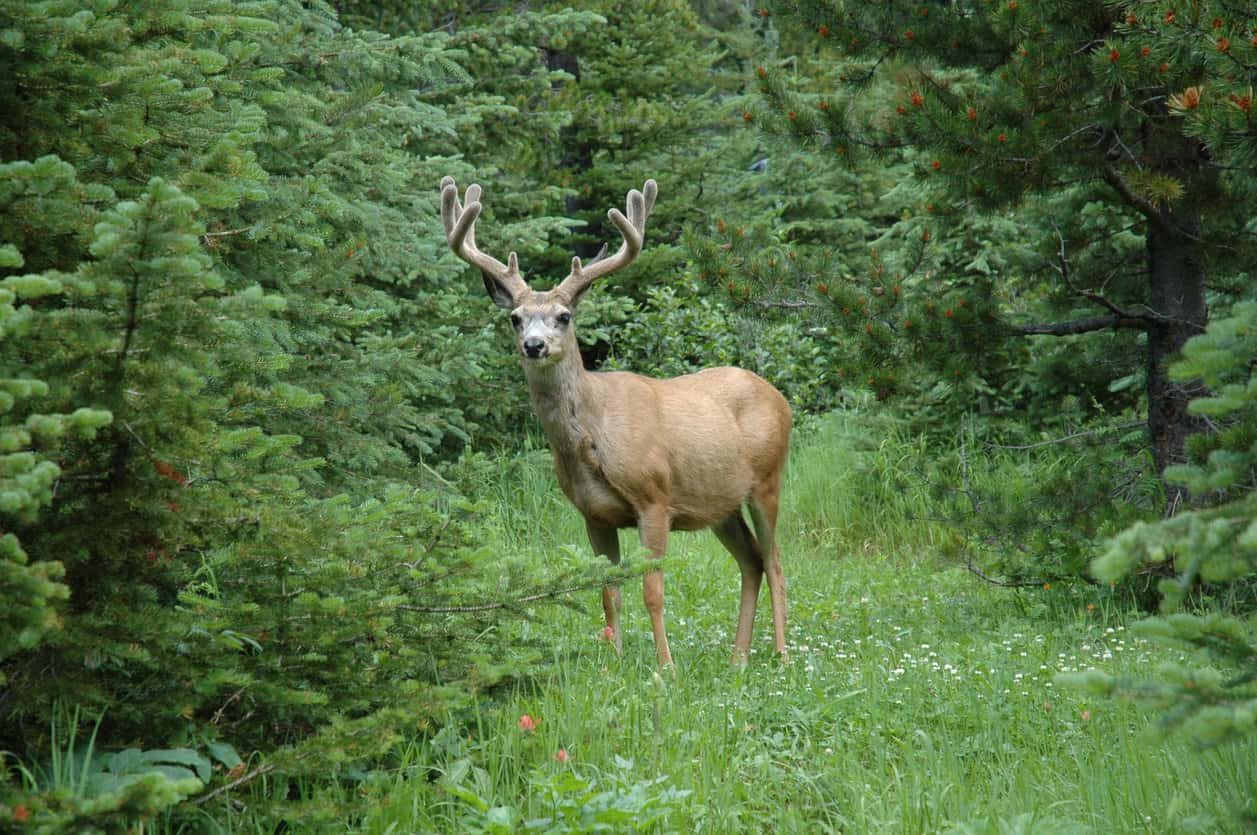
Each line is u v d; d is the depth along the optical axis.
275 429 11.28
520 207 20.00
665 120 25.03
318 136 11.11
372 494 12.10
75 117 6.34
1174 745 7.65
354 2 19.22
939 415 19.80
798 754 8.38
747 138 27.61
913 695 9.38
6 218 5.72
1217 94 9.91
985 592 14.49
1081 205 14.52
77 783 5.70
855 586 15.27
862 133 12.74
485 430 18.89
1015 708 9.15
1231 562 4.81
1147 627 5.38
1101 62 10.75
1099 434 14.58
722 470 12.05
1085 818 7.07
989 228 18.81
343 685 7.02
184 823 6.22
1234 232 13.22
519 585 7.63
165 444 5.73
